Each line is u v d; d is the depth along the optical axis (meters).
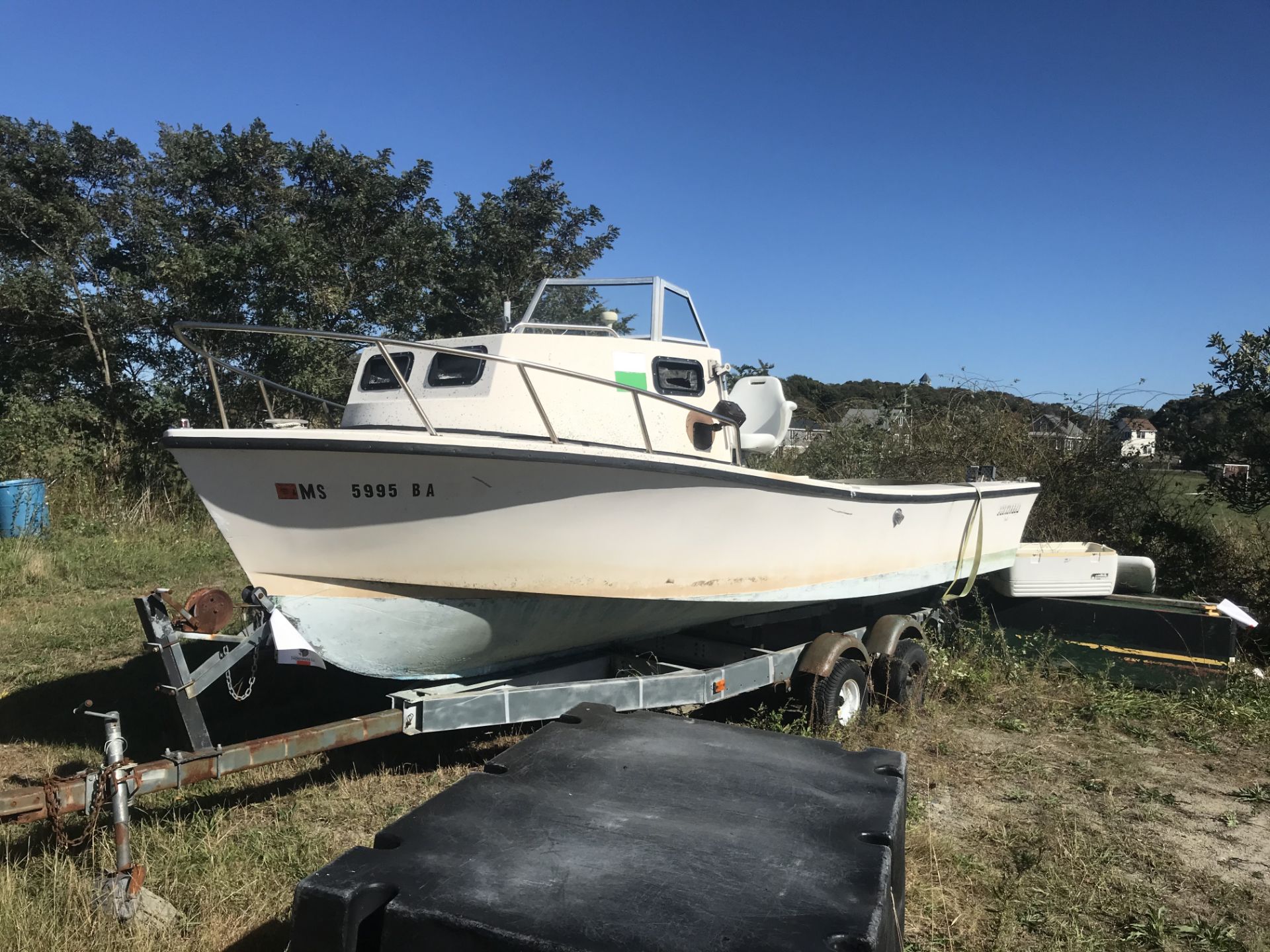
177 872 3.53
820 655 5.59
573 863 1.77
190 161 15.57
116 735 3.36
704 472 4.75
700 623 5.62
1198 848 4.25
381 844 1.86
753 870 1.76
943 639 7.39
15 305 14.09
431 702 4.31
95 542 11.00
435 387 5.16
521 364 4.45
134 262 15.56
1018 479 10.38
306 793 4.48
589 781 2.17
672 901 1.64
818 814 2.01
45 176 15.67
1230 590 8.59
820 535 5.59
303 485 4.17
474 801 2.05
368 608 4.43
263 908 3.34
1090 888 3.79
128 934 3.11
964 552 7.04
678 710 5.89
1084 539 10.05
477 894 1.65
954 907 3.61
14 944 2.99
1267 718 6.11
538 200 16.27
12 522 11.21
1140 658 6.94
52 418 13.50
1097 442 10.38
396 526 4.29
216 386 4.65
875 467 11.38
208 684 3.97
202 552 10.91
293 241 13.26
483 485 4.28
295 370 13.43
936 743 5.63
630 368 5.25
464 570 4.46
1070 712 6.32
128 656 6.74
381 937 1.63
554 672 5.11
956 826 4.40
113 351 14.63
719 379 5.81
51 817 3.23
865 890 1.69
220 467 4.11
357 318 14.71
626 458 4.50
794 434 12.55
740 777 2.21
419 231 15.12
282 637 4.15
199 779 3.56
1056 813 4.58
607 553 4.70
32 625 7.49
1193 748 5.70
